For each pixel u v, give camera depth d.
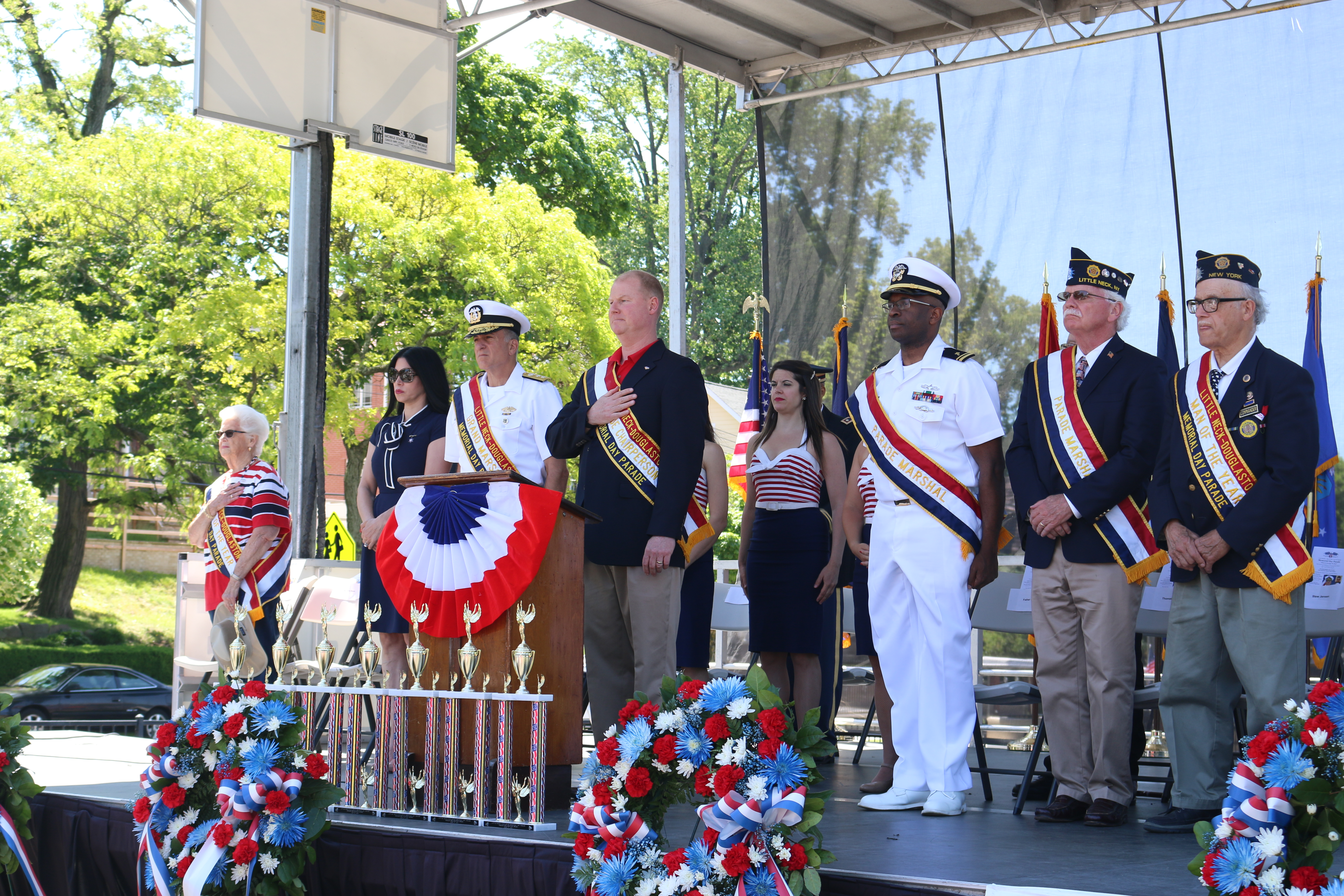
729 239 25.41
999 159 8.24
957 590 3.78
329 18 8.07
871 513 4.96
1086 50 7.98
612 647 4.19
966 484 3.83
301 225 8.06
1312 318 6.75
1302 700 3.33
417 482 3.78
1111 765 3.63
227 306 17.86
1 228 20.06
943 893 2.67
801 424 4.62
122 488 22.19
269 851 3.28
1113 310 3.84
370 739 4.41
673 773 2.87
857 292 8.70
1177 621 3.58
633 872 2.79
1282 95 7.37
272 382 19.03
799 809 2.67
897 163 8.62
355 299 17.92
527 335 18.38
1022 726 8.33
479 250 17.92
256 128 7.75
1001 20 8.31
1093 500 3.67
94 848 4.02
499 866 3.17
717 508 4.77
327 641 3.77
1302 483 3.36
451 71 8.61
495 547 3.62
